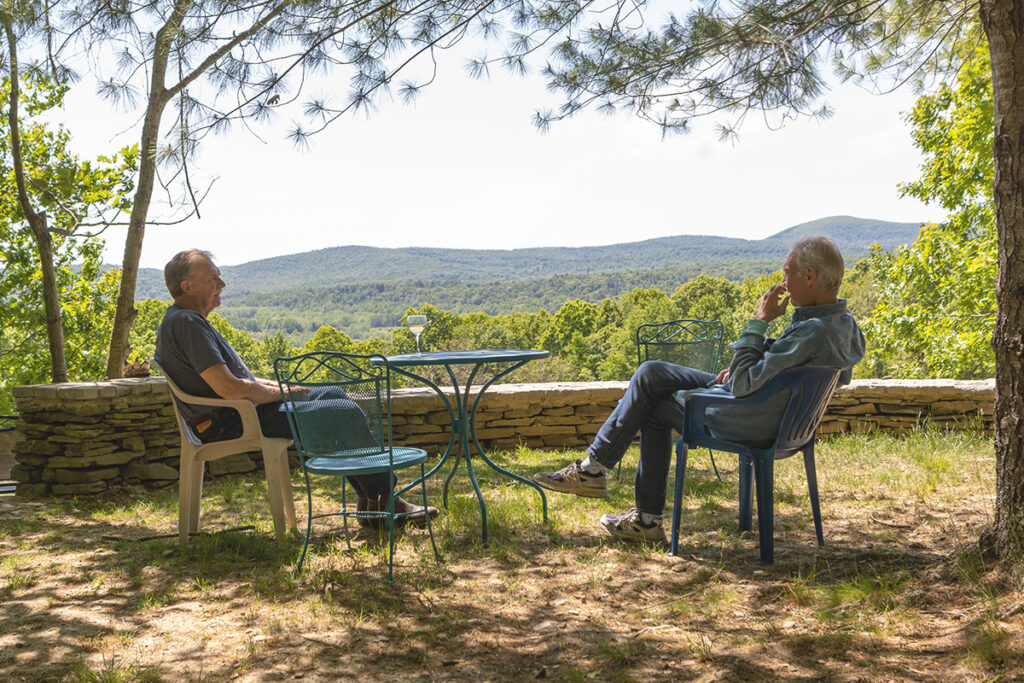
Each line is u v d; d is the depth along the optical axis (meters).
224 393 3.65
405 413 6.40
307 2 4.13
